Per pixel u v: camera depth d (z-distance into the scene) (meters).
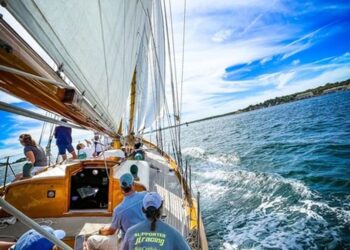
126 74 3.69
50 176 3.71
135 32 3.81
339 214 8.22
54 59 1.55
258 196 10.70
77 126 2.33
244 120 70.38
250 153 21.94
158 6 8.62
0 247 2.22
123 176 2.80
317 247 6.88
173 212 4.29
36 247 1.88
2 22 0.99
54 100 1.50
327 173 12.92
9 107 0.88
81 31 1.89
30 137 5.00
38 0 1.29
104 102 2.87
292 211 9.00
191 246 3.33
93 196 3.99
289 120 44.59
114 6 2.46
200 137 47.78
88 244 2.64
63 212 3.75
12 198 3.69
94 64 2.29
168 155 8.30
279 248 7.08
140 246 2.05
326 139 22.66
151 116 10.68
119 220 2.74
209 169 17.11
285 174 13.66
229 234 8.13
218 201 10.73
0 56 0.94
